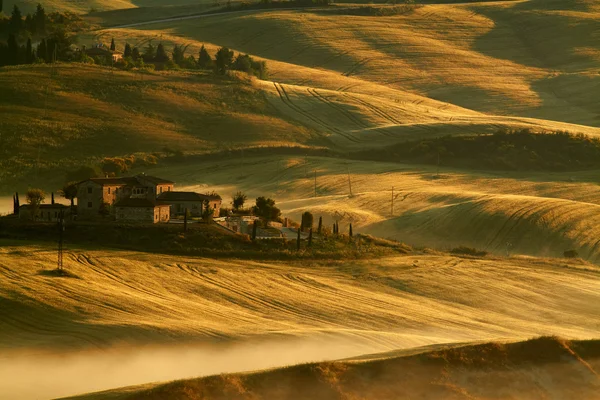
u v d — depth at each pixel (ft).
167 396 520.83
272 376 556.10
